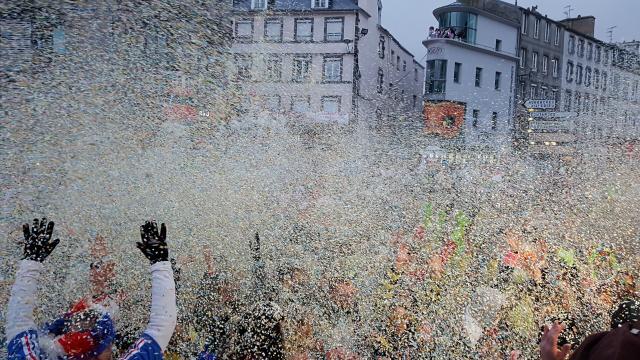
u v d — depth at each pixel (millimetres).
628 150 13148
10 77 8227
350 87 31203
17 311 2348
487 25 41406
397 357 3758
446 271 4395
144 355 2135
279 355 3225
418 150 14078
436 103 37125
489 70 41844
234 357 3232
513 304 3961
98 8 9344
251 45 18422
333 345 3758
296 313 3873
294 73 21172
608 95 38594
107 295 3758
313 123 14906
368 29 33875
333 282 4266
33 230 2529
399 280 4324
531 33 43531
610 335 1571
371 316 4008
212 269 4332
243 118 11039
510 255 4594
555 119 16281
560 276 4324
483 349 3752
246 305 3766
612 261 4742
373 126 19391
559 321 3848
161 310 2230
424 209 6840
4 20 8836
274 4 20984
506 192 8320
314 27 31188
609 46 41969
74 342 2225
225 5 11719
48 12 8977
